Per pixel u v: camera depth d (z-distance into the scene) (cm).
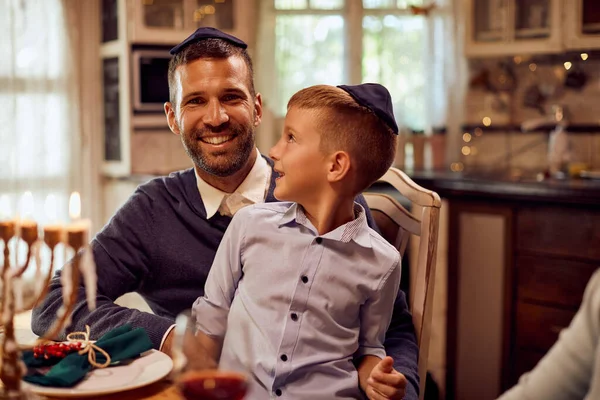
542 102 381
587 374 84
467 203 315
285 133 133
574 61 367
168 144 372
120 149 365
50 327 140
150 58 358
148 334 133
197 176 159
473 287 315
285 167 132
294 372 125
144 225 157
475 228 313
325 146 128
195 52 152
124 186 366
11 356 97
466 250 317
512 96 392
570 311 287
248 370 126
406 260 316
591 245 278
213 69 151
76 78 368
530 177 329
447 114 405
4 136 346
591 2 335
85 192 377
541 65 379
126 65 354
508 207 303
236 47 158
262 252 134
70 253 349
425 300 153
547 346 294
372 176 132
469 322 318
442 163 397
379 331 133
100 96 379
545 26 351
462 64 402
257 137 394
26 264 109
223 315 135
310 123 129
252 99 158
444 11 401
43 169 357
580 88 367
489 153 400
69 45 364
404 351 143
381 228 169
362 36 405
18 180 350
